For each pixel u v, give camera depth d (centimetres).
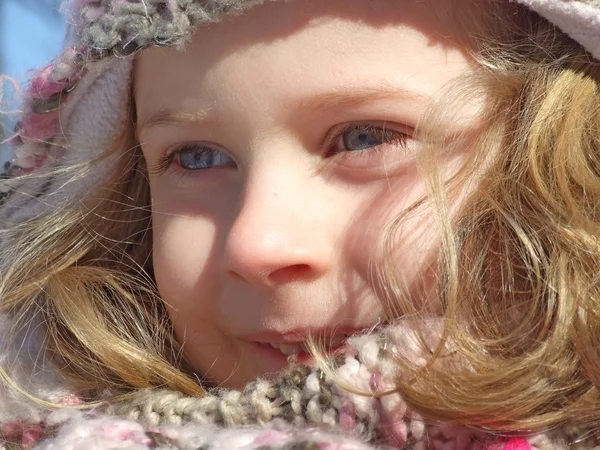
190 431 32
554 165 34
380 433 31
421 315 33
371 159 34
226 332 36
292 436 31
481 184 34
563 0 34
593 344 31
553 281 32
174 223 37
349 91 33
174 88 36
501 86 34
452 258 32
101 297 41
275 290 34
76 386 38
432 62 34
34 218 43
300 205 34
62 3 38
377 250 33
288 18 34
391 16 34
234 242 34
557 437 31
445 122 34
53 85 39
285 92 34
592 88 35
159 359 38
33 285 41
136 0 35
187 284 36
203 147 37
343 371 32
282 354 35
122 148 42
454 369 31
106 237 42
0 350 39
